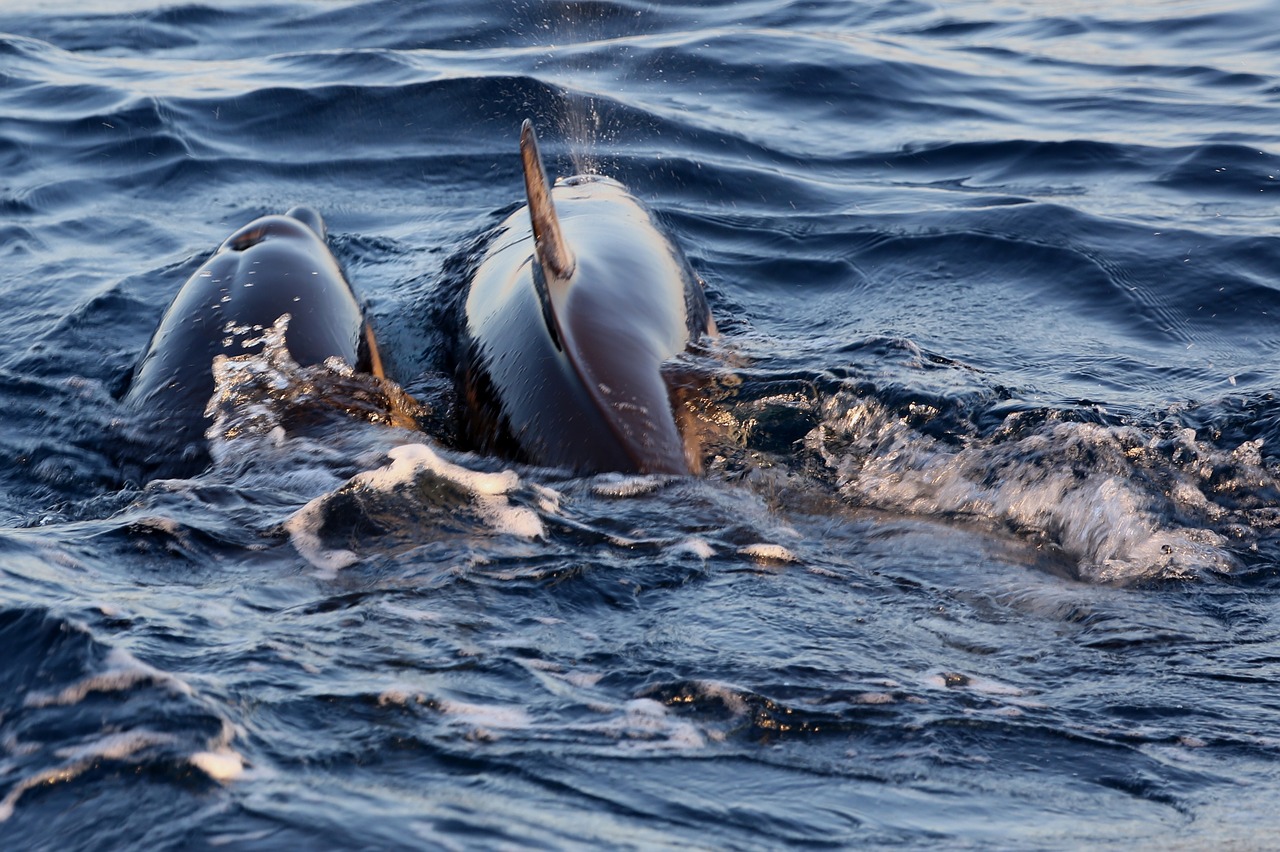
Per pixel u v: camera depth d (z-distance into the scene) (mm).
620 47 63250
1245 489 24859
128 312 35312
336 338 28641
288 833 12359
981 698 16531
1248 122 52812
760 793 13852
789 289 38594
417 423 27547
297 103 54531
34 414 28625
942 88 59250
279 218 32656
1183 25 68938
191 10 72562
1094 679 17344
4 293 37062
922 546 22281
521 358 26328
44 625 16281
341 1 73750
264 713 14766
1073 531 23094
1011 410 27672
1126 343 34125
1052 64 63156
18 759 13625
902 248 41062
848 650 17734
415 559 19828
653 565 20094
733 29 67375
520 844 12305
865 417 27562
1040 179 47875
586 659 16922
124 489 24594
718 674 16625
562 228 31078
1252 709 16531
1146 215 43094
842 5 74562
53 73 59844
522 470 24422
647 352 26328
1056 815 13758
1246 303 36500
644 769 14195
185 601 17922
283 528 20844
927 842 13016
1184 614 19844
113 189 46875
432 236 41938
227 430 25547
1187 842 13133
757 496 23984
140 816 12664
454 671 16297
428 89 55469
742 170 48406
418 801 13094
